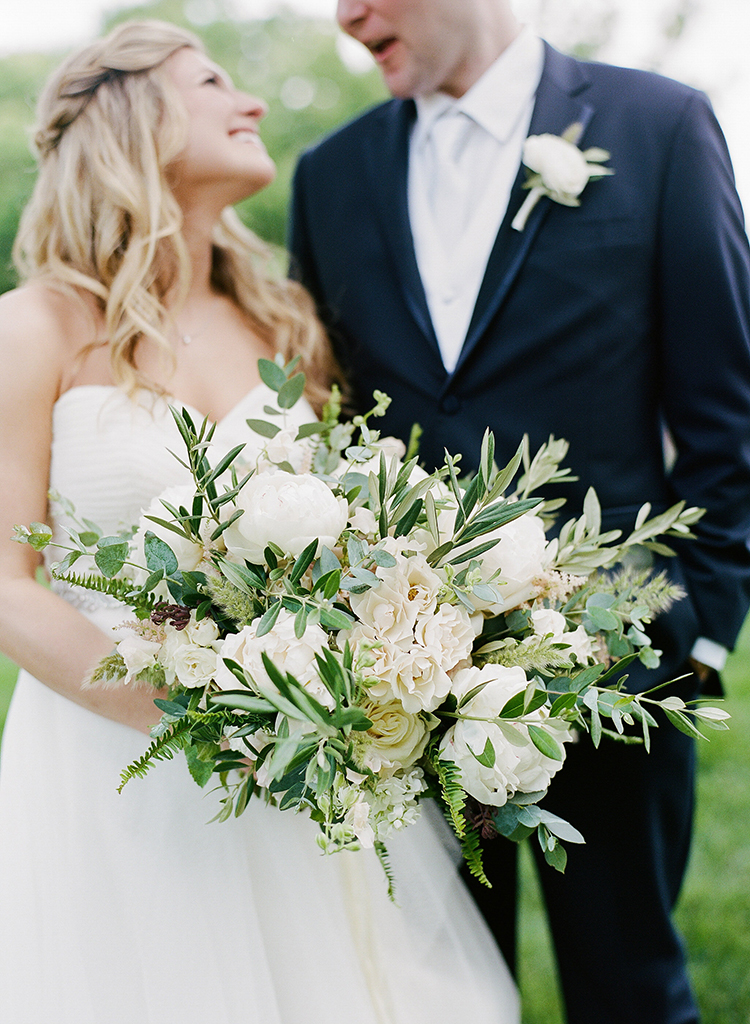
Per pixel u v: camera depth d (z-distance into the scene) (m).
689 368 1.85
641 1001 1.88
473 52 1.89
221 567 1.09
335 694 0.93
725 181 1.82
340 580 1.04
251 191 1.77
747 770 3.15
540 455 1.37
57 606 1.44
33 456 1.51
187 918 1.36
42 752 1.50
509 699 1.05
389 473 1.18
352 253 2.07
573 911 1.91
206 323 1.80
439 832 1.54
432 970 1.52
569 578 1.27
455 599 1.14
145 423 1.56
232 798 1.21
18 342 1.53
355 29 1.87
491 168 1.96
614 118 1.87
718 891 2.59
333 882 1.48
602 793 1.86
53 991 1.37
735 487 1.85
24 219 1.79
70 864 1.42
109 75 1.67
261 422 1.33
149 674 1.19
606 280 1.83
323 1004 1.40
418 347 1.95
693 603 1.85
